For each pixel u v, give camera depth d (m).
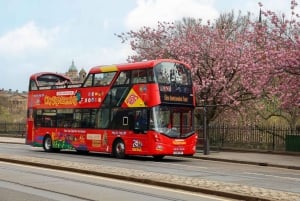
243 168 21.05
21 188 12.91
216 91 32.69
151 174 15.41
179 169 19.05
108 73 26.41
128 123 24.77
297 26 27.39
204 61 33.06
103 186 13.38
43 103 31.02
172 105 24.02
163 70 24.02
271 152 29.08
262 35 28.69
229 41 33.91
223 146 32.62
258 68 29.62
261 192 11.60
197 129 34.00
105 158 25.05
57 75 32.66
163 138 23.45
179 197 11.47
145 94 23.94
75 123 28.27
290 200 10.43
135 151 24.25
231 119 35.88
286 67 26.77
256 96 32.44
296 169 21.86
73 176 15.72
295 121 36.53
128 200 11.05
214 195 11.76
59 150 30.55
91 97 27.30
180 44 33.69
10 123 56.53
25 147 35.56
